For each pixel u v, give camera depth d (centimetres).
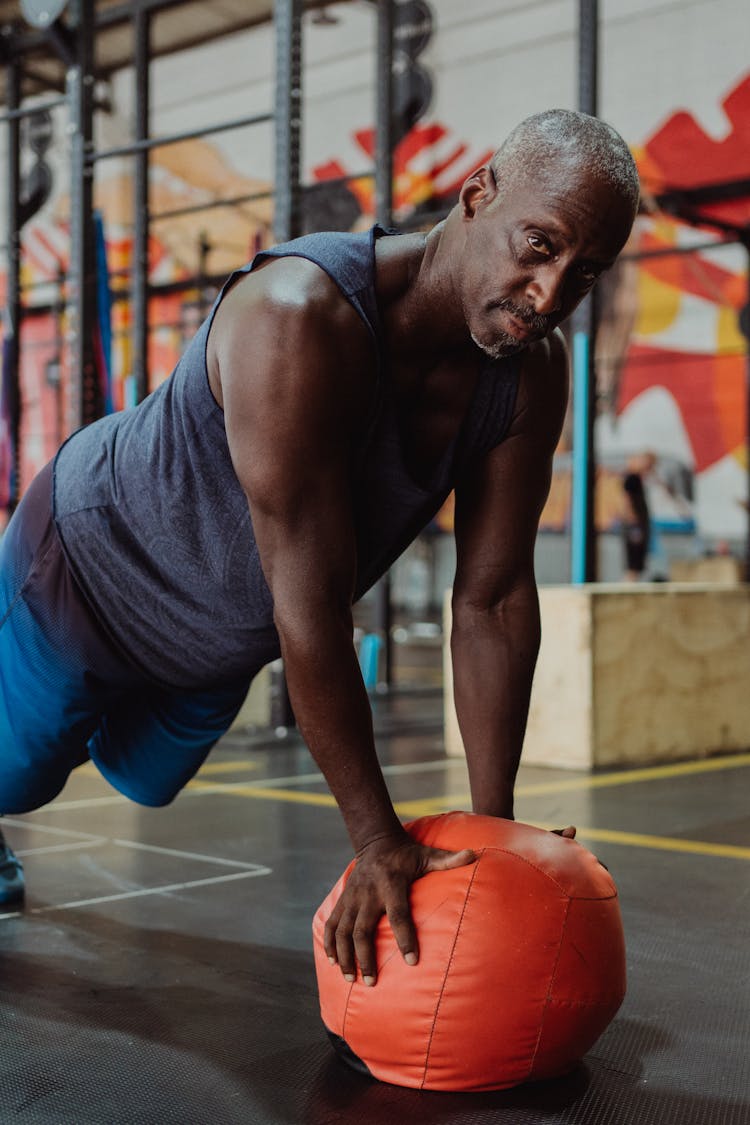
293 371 132
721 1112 139
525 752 457
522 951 138
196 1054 158
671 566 1048
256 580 159
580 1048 145
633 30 1147
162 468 158
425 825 151
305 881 261
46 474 181
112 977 192
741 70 1095
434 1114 138
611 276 1173
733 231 803
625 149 124
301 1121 136
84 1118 137
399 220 764
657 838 313
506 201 125
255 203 1335
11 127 654
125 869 273
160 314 1374
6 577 183
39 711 186
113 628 176
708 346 1130
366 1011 144
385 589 695
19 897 241
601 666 441
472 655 163
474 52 1223
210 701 189
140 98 639
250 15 840
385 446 147
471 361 148
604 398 1158
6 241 648
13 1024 169
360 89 1277
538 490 161
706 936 217
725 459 1137
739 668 497
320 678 136
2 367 645
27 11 521
